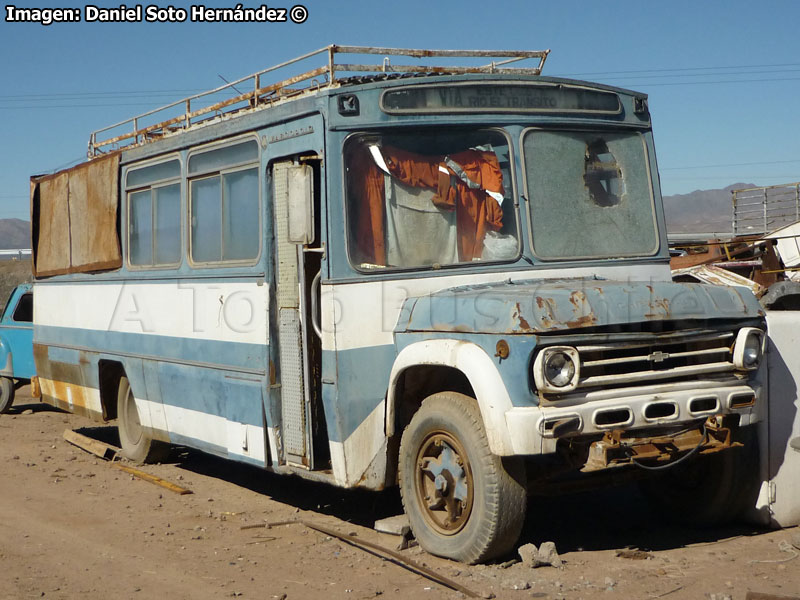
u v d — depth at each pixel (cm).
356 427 643
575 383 532
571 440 554
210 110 859
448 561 596
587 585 538
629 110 712
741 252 1520
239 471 970
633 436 558
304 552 636
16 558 639
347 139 643
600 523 702
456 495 584
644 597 515
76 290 1102
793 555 590
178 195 877
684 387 568
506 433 532
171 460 1031
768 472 648
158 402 918
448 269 643
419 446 612
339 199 642
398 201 648
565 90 684
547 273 646
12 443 1165
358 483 644
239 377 766
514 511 561
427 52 745
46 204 1195
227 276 785
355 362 641
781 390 648
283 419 721
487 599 518
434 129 657
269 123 720
